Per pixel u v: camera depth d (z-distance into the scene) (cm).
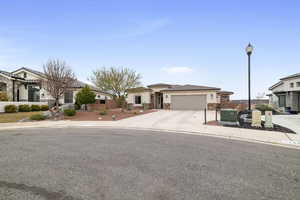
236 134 897
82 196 313
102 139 794
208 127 1126
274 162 499
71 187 346
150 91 2955
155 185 357
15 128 1167
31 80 2388
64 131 1029
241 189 344
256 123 1110
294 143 709
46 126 1220
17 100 2377
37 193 323
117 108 2680
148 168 448
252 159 524
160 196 315
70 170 431
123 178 388
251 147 668
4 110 1856
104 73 2395
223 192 332
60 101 2467
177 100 2741
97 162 489
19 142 730
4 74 2197
